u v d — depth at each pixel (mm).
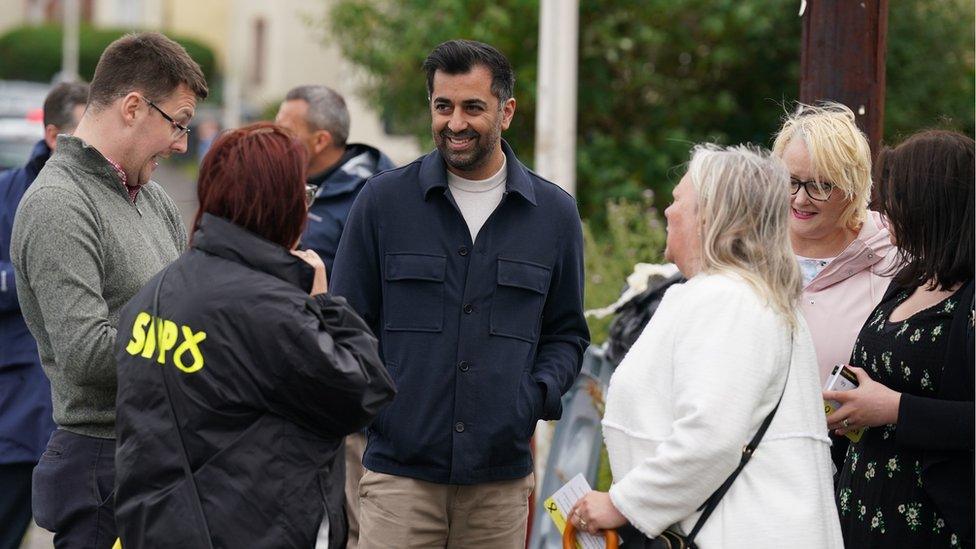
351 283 7492
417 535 7379
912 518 6109
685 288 5809
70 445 6660
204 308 5566
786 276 5801
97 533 6656
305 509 5570
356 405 5586
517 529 7582
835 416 6137
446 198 7414
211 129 53500
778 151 7309
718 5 19484
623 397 5836
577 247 7715
